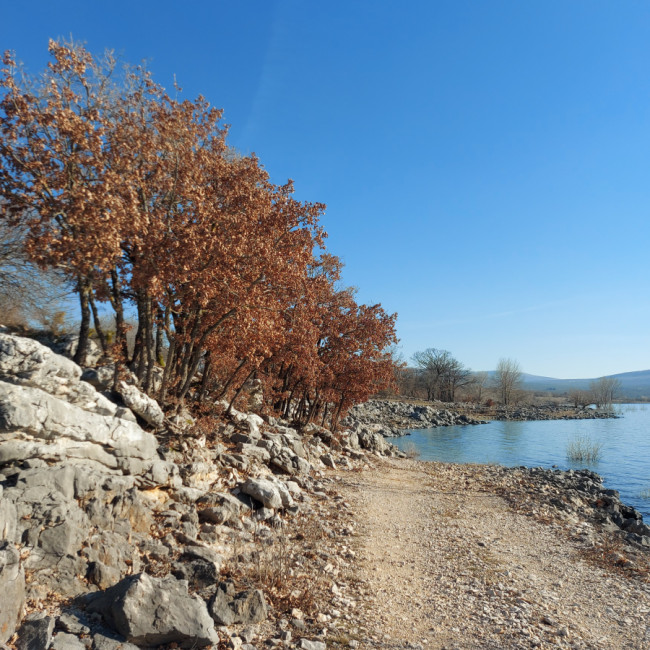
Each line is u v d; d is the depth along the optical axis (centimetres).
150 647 642
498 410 9694
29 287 2011
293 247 1725
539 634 870
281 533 1262
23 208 1351
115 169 1332
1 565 570
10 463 880
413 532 1511
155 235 1287
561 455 4419
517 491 2311
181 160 1468
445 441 5388
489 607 981
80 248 1223
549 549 1455
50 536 741
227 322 1677
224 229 1501
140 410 1329
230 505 1241
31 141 1328
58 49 1356
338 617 859
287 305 1884
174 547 966
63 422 955
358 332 2892
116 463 1066
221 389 2206
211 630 686
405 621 885
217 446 1579
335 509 1622
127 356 1652
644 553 1488
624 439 5662
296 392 3022
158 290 1307
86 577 738
